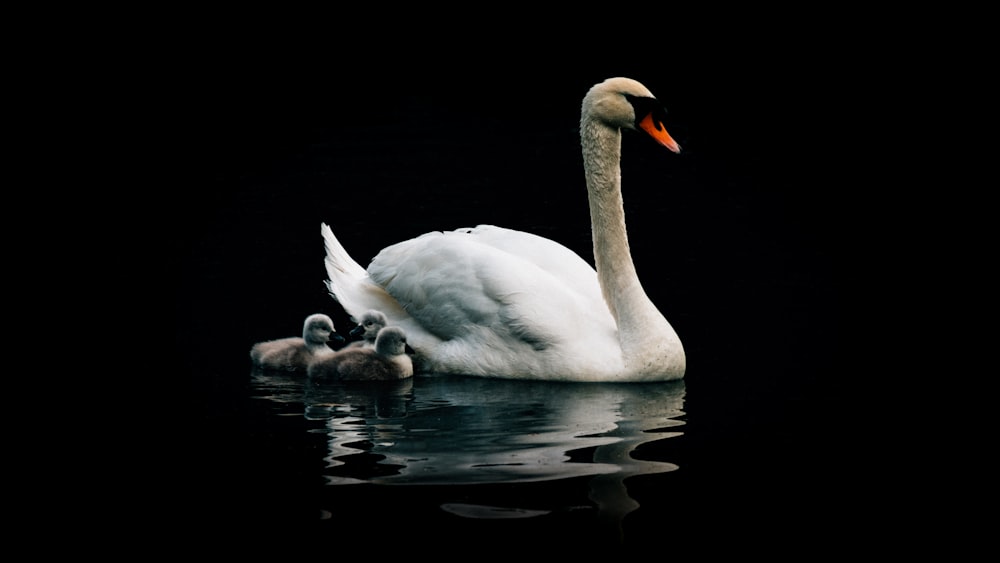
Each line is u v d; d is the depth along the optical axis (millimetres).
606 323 12523
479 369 12500
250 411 11234
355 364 12367
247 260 16422
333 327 13164
